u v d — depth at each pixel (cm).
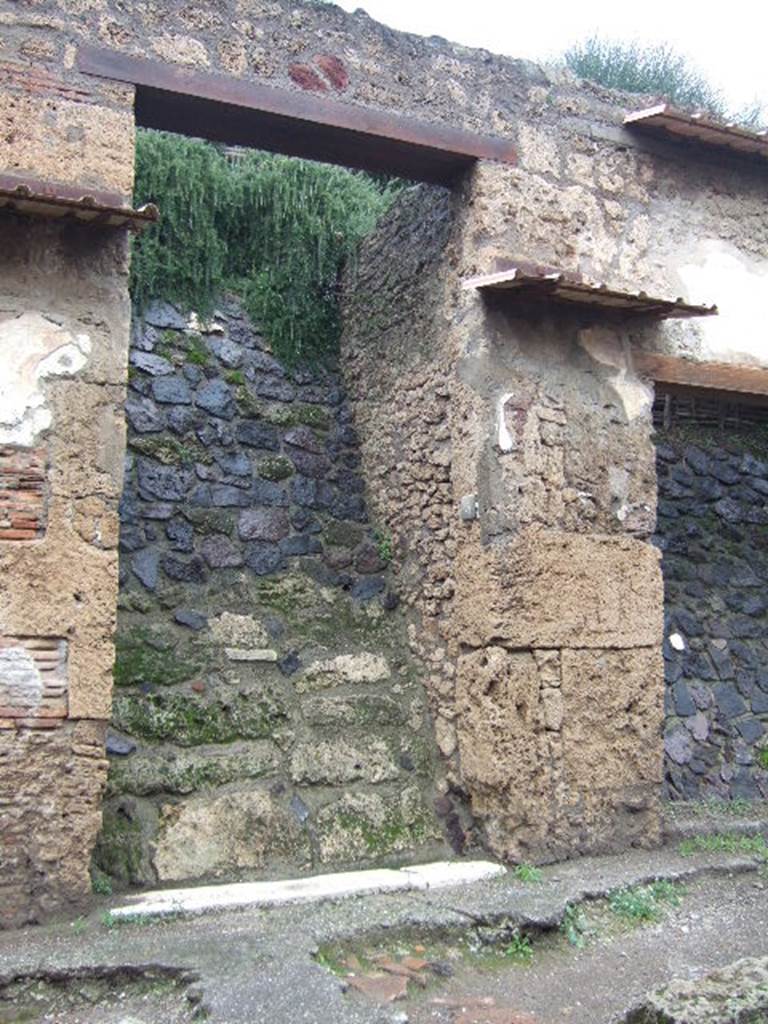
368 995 388
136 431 676
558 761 548
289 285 777
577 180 620
